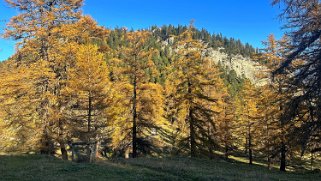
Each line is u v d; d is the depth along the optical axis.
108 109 29.44
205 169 20.86
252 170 25.95
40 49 25.56
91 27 26.64
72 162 19.92
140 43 31.36
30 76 24.11
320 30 12.46
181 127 32.97
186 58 31.39
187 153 45.03
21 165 17.56
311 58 13.13
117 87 29.86
